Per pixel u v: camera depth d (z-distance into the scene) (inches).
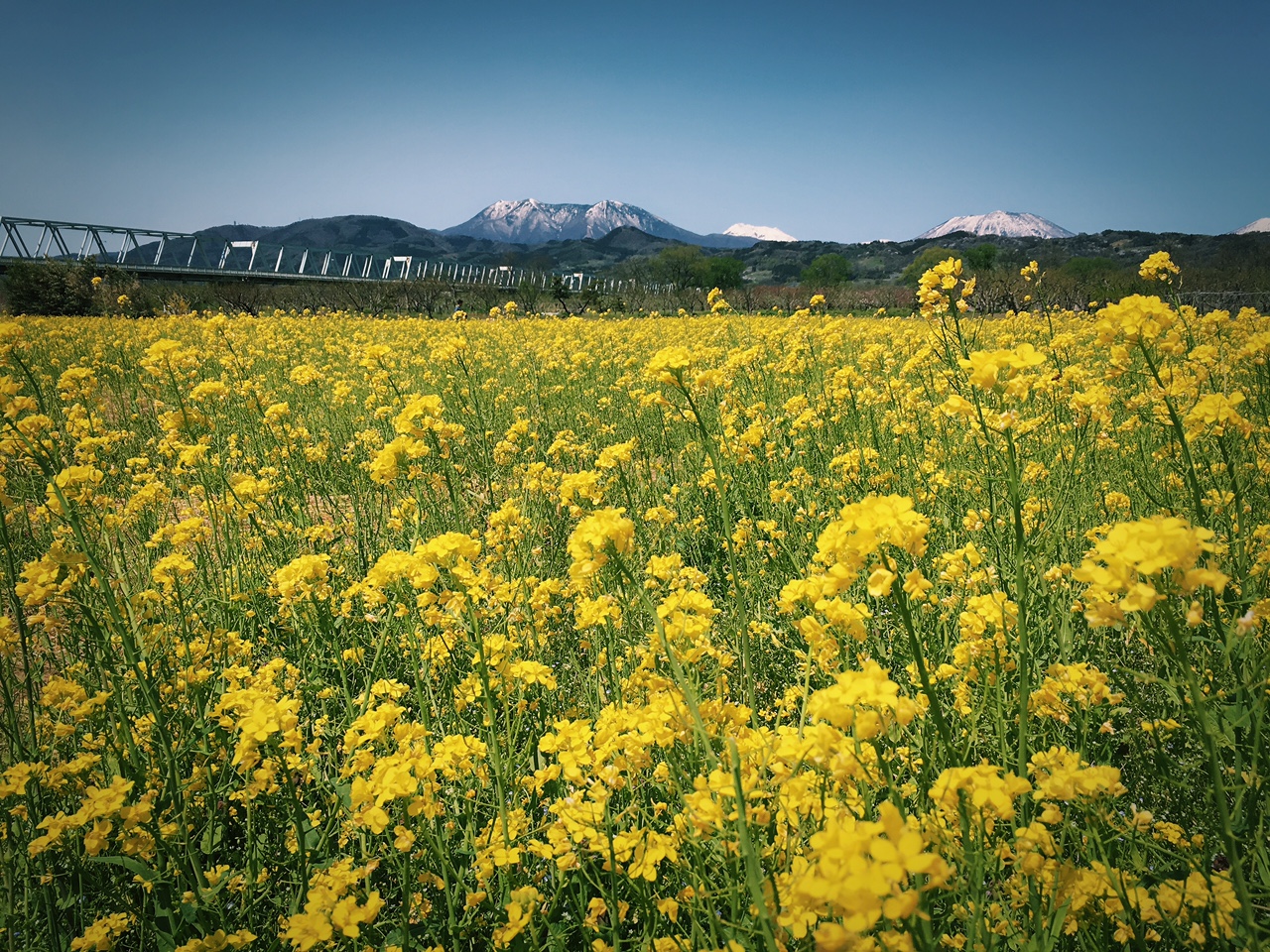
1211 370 159.6
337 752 117.1
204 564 161.3
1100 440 180.9
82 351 577.3
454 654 119.0
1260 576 106.0
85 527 155.6
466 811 89.8
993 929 66.8
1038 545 123.6
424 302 1469.0
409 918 83.6
